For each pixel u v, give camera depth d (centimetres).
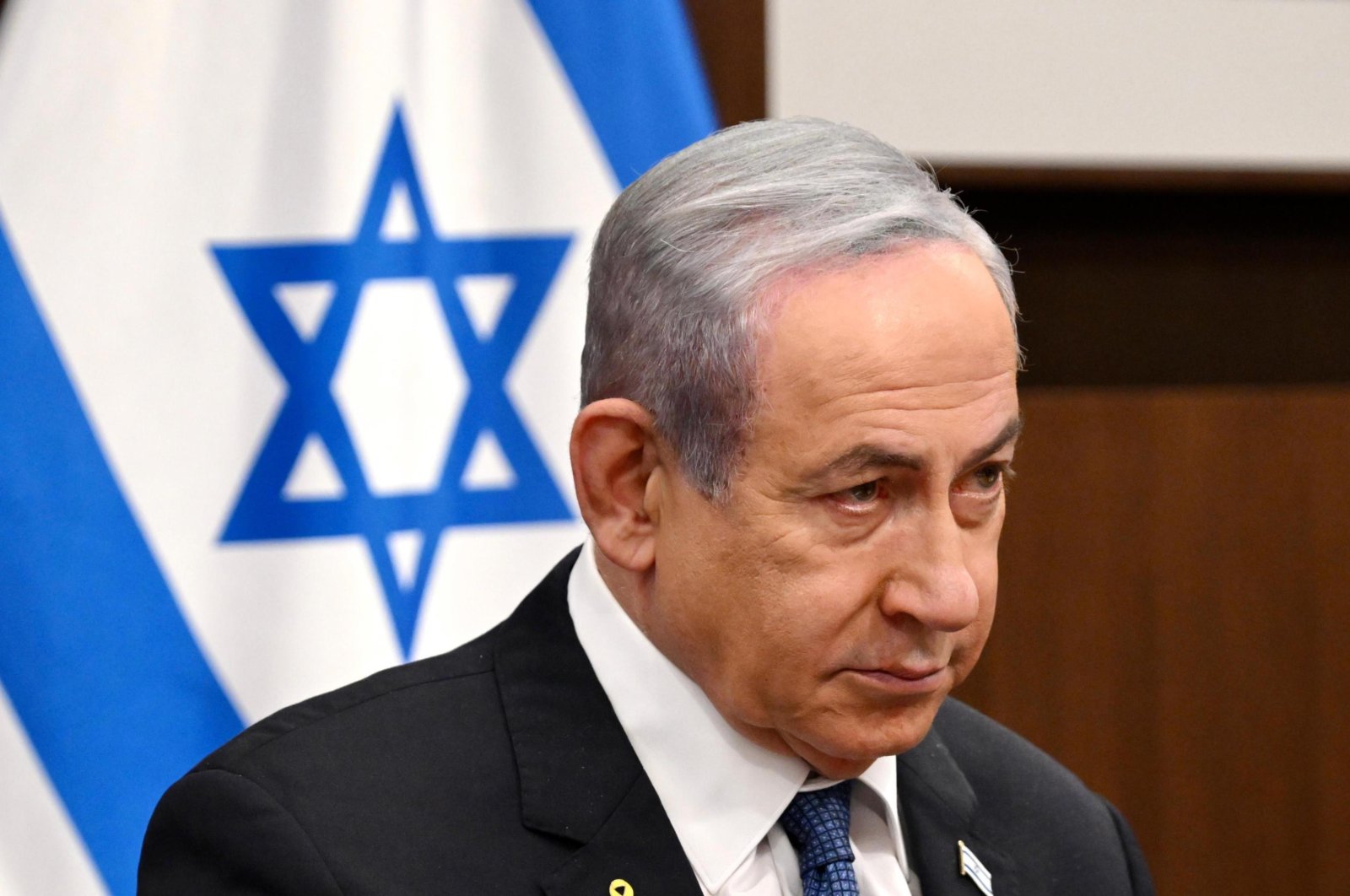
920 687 259
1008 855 329
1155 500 645
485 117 534
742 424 252
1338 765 656
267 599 509
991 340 253
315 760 285
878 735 262
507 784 287
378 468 516
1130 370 657
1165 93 630
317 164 518
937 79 614
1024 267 646
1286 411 652
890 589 254
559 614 309
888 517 255
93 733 494
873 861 297
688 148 272
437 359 522
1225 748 650
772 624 256
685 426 259
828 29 605
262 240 513
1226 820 649
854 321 246
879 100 610
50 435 497
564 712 295
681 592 266
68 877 492
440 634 516
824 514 253
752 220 256
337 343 515
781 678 259
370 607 513
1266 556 651
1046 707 640
